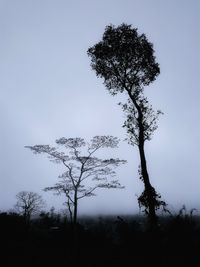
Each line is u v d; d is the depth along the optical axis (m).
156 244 10.94
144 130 17.91
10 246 23.89
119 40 19.33
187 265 9.65
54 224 40.28
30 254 22.72
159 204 14.77
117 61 20.05
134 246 11.57
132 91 20.00
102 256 14.12
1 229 28.16
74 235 25.59
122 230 12.38
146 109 18.38
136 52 19.33
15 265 19.67
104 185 30.22
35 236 30.44
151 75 20.00
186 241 10.44
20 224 32.28
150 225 12.38
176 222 11.00
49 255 22.67
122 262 11.38
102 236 21.27
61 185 30.19
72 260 19.70
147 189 15.68
